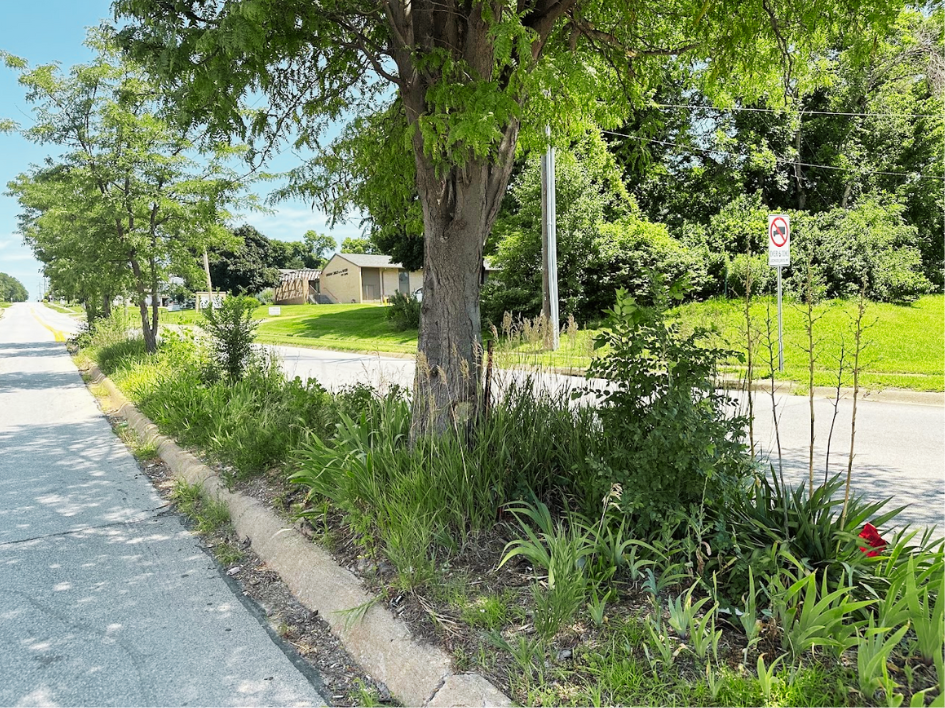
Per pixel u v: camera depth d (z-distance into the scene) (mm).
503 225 20125
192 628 3305
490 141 3826
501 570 3297
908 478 5371
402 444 4340
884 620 2412
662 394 3207
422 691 2549
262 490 5062
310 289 64250
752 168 21891
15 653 3082
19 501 5535
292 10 3920
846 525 3039
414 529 3352
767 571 2799
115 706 2662
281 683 2809
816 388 9547
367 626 2994
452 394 4312
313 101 5414
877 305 16422
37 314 86062
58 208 13328
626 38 5281
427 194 4410
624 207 19781
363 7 4469
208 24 3828
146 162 12867
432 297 4422
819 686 2232
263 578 3867
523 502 3477
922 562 2703
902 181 23625
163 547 4438
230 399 7293
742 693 2195
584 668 2457
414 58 3992
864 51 4484
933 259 22328
